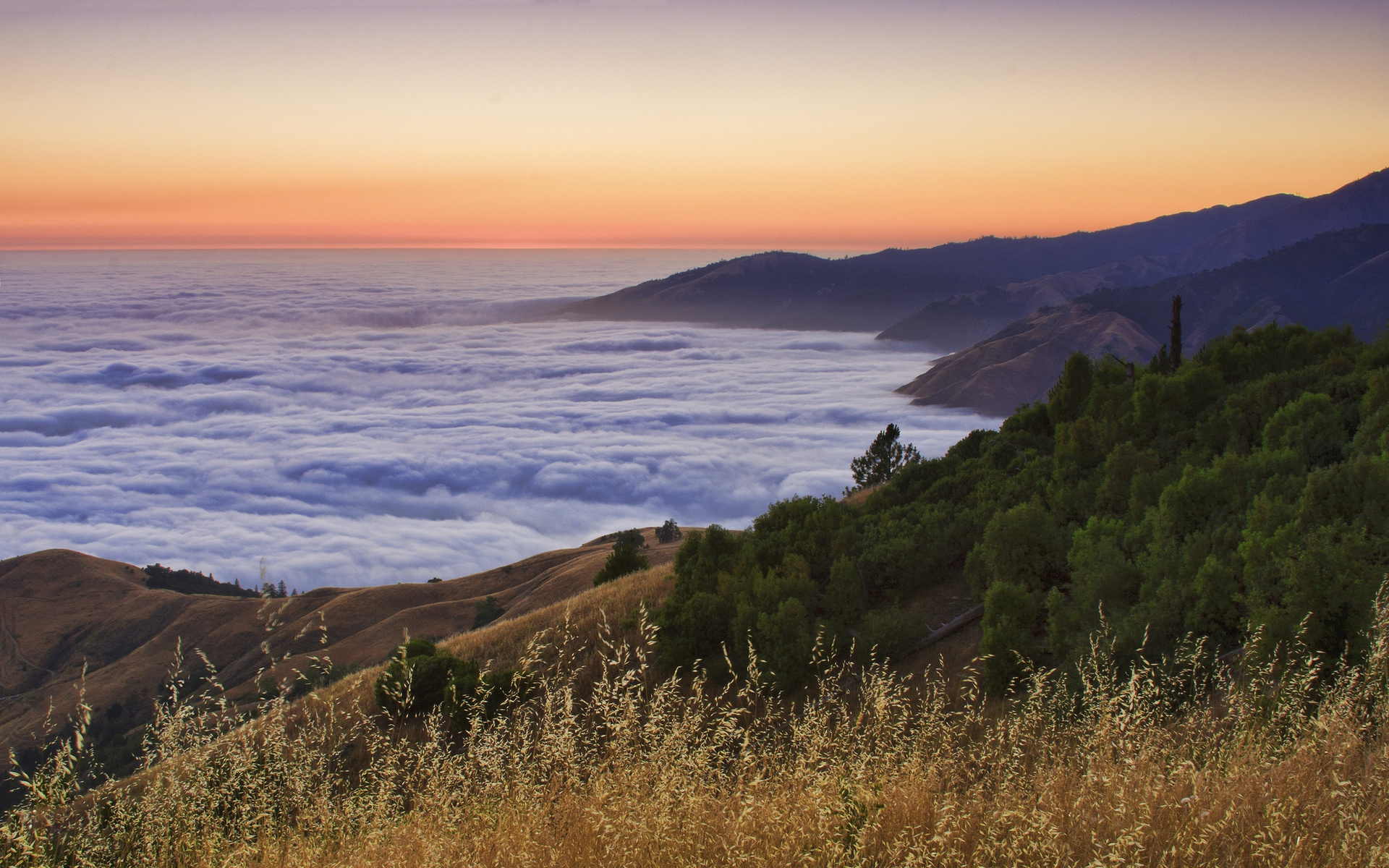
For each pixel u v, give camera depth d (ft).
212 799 13.69
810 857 11.25
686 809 12.64
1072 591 43.68
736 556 70.74
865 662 42.91
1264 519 37.40
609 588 87.10
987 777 15.83
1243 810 11.97
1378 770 13.06
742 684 44.60
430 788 13.99
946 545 60.95
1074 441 76.79
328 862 13.14
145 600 332.80
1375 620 19.10
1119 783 13.08
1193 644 28.43
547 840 12.56
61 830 12.66
